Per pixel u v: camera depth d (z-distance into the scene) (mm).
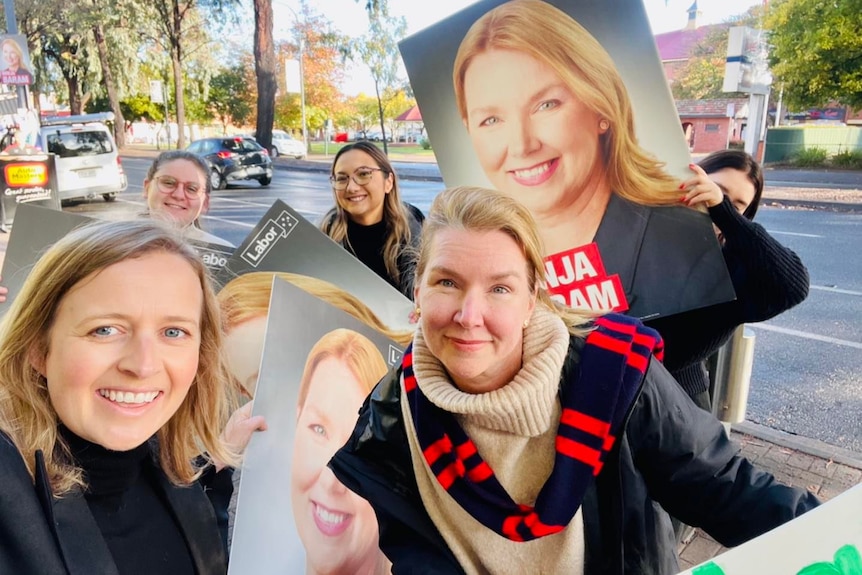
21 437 1006
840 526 1022
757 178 2107
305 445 1673
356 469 1273
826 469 3273
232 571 1409
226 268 1999
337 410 1767
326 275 2055
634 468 1128
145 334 1042
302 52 20703
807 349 5039
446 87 1684
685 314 1933
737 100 22219
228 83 23016
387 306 2113
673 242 1598
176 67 19281
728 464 1193
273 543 1517
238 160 14570
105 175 12117
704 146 23469
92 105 28469
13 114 12008
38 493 972
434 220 1119
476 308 1021
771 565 1011
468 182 1728
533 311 1143
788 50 16094
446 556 1209
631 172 1583
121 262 1042
